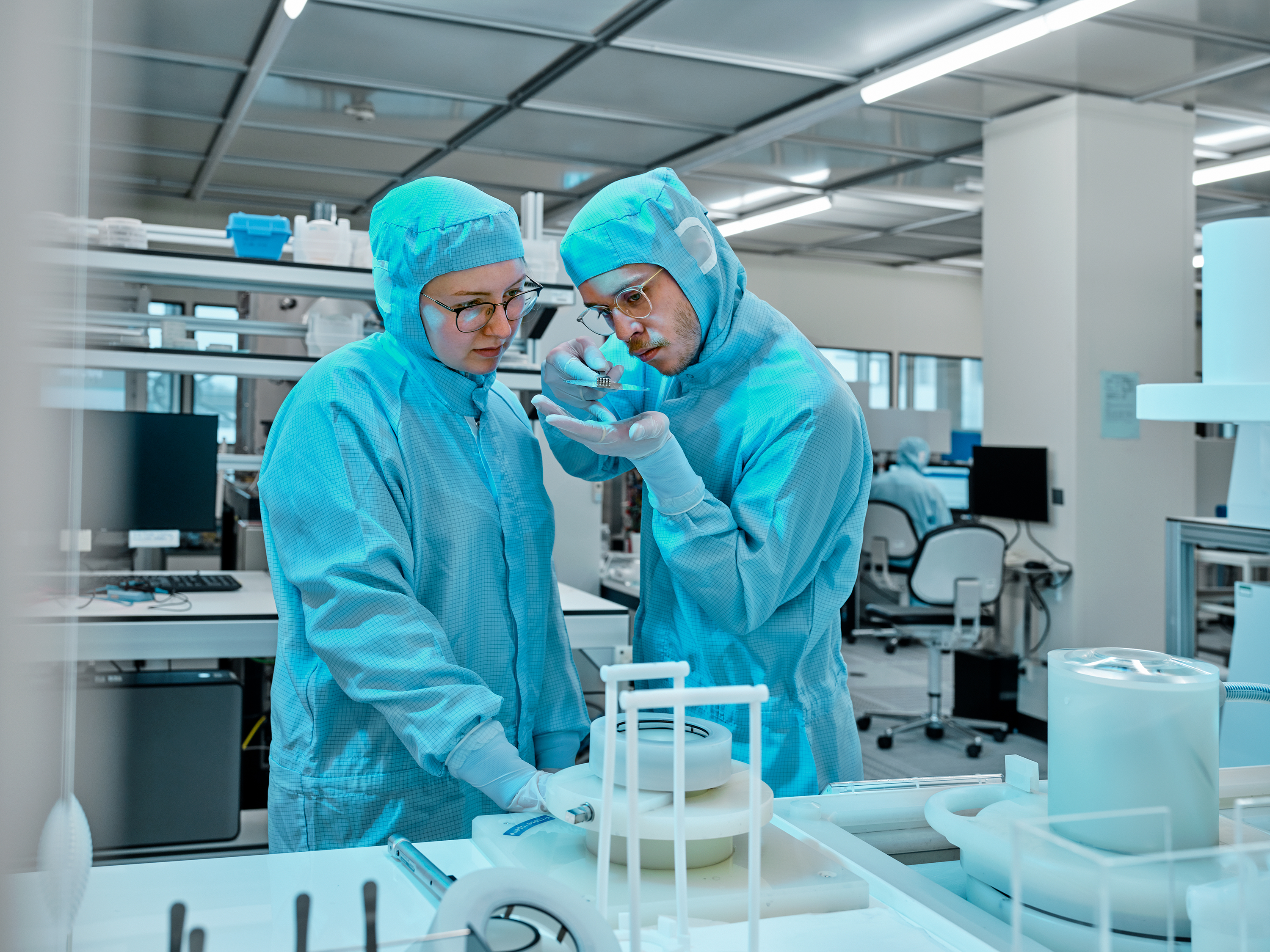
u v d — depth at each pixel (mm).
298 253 2883
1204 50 4281
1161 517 4793
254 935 663
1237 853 569
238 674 3559
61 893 403
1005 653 4641
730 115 5297
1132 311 4770
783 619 1248
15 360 327
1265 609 2588
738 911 712
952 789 868
